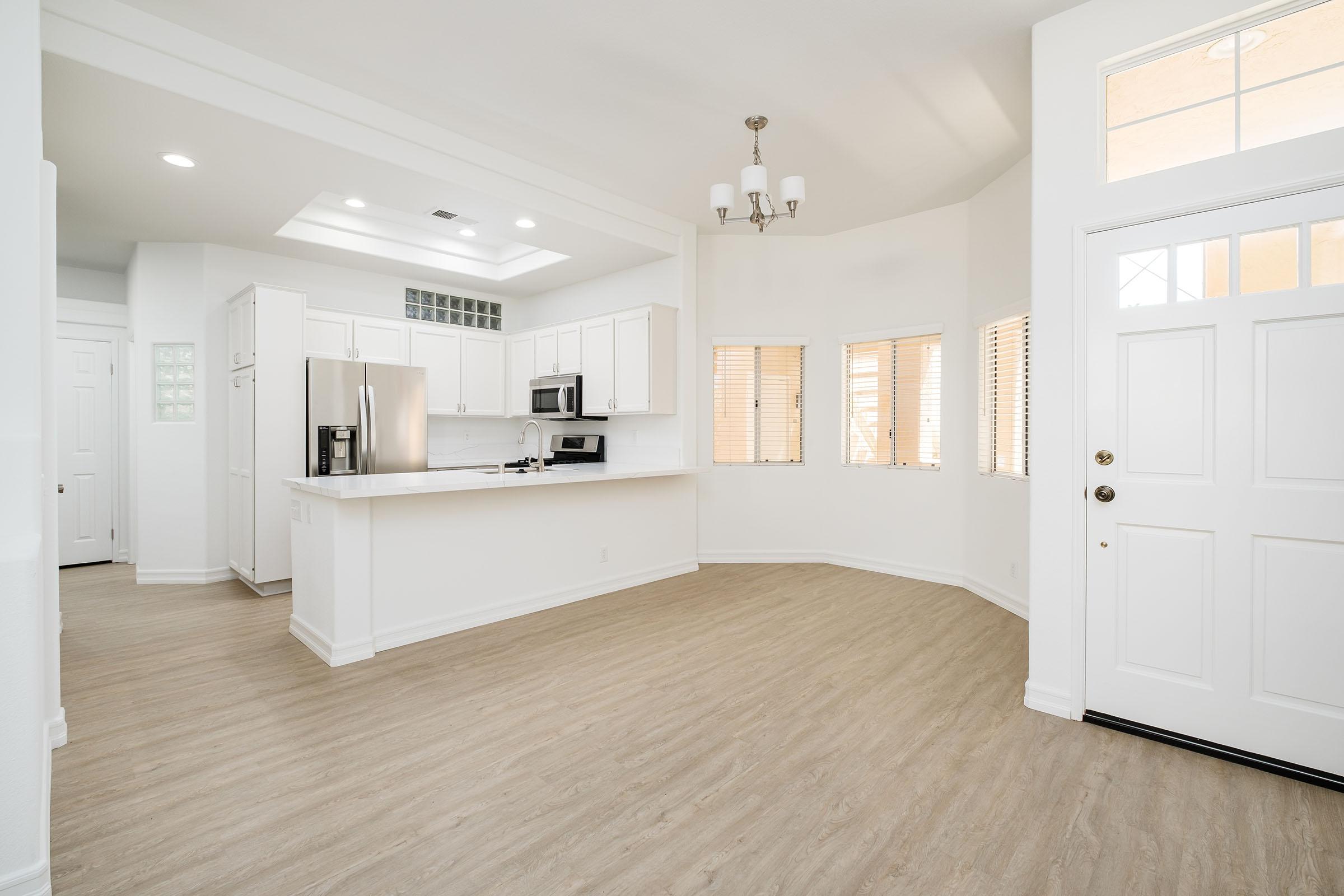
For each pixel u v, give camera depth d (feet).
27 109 5.25
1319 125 6.50
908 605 13.17
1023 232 12.10
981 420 13.84
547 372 18.71
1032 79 9.31
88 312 17.37
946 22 8.23
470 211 12.71
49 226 7.09
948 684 9.02
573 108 10.45
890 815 5.90
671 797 6.20
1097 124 7.72
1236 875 5.08
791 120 10.83
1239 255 6.85
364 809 5.98
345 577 9.84
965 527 14.61
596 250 15.43
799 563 17.33
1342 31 6.41
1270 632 6.73
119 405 17.93
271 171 10.84
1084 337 7.83
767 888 4.94
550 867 5.19
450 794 6.24
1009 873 5.10
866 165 12.53
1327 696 6.42
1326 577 6.44
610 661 9.93
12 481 5.08
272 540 13.93
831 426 17.07
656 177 13.29
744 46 8.80
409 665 9.76
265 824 5.73
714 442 17.35
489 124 11.03
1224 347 6.96
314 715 7.98
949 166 12.59
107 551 17.76
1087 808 6.02
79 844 5.41
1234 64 6.97
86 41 7.69
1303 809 6.00
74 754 6.97
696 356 16.57
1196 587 7.18
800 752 7.09
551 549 13.10
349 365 14.88
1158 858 5.28
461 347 18.93
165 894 4.83
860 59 9.09
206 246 14.97
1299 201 6.52
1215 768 6.75
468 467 18.93
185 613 12.47
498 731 7.56
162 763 6.79
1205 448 7.10
